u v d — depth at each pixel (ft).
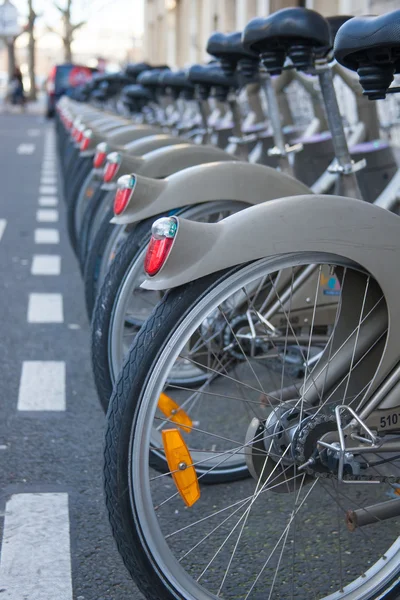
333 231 7.59
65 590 8.84
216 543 9.73
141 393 7.45
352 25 7.61
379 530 10.02
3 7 163.32
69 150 29.17
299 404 7.89
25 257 25.72
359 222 7.66
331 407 7.94
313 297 11.17
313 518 10.33
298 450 7.77
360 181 15.31
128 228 11.52
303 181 17.02
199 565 9.27
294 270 11.03
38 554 9.50
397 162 15.70
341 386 8.04
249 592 8.46
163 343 7.47
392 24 7.30
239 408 13.56
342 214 7.64
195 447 12.25
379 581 8.19
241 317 11.12
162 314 7.54
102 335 10.84
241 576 9.09
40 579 9.02
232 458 10.96
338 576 9.13
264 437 7.95
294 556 8.73
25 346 16.99
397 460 7.88
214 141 22.91
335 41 7.75
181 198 10.57
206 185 10.56
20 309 19.76
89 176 20.21
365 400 7.94
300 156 16.97
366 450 7.73
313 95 17.70
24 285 22.12
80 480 11.35
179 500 10.71
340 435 7.61
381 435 7.95
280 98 20.62
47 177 49.08
